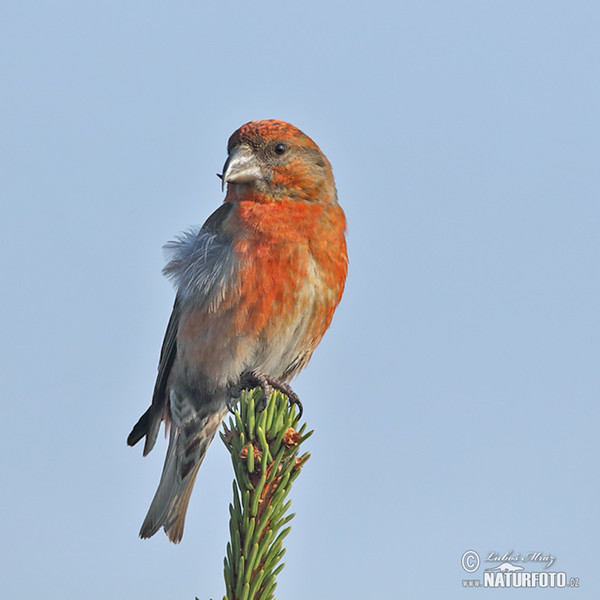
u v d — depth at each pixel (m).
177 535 9.66
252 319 8.66
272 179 8.80
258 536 5.71
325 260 8.84
